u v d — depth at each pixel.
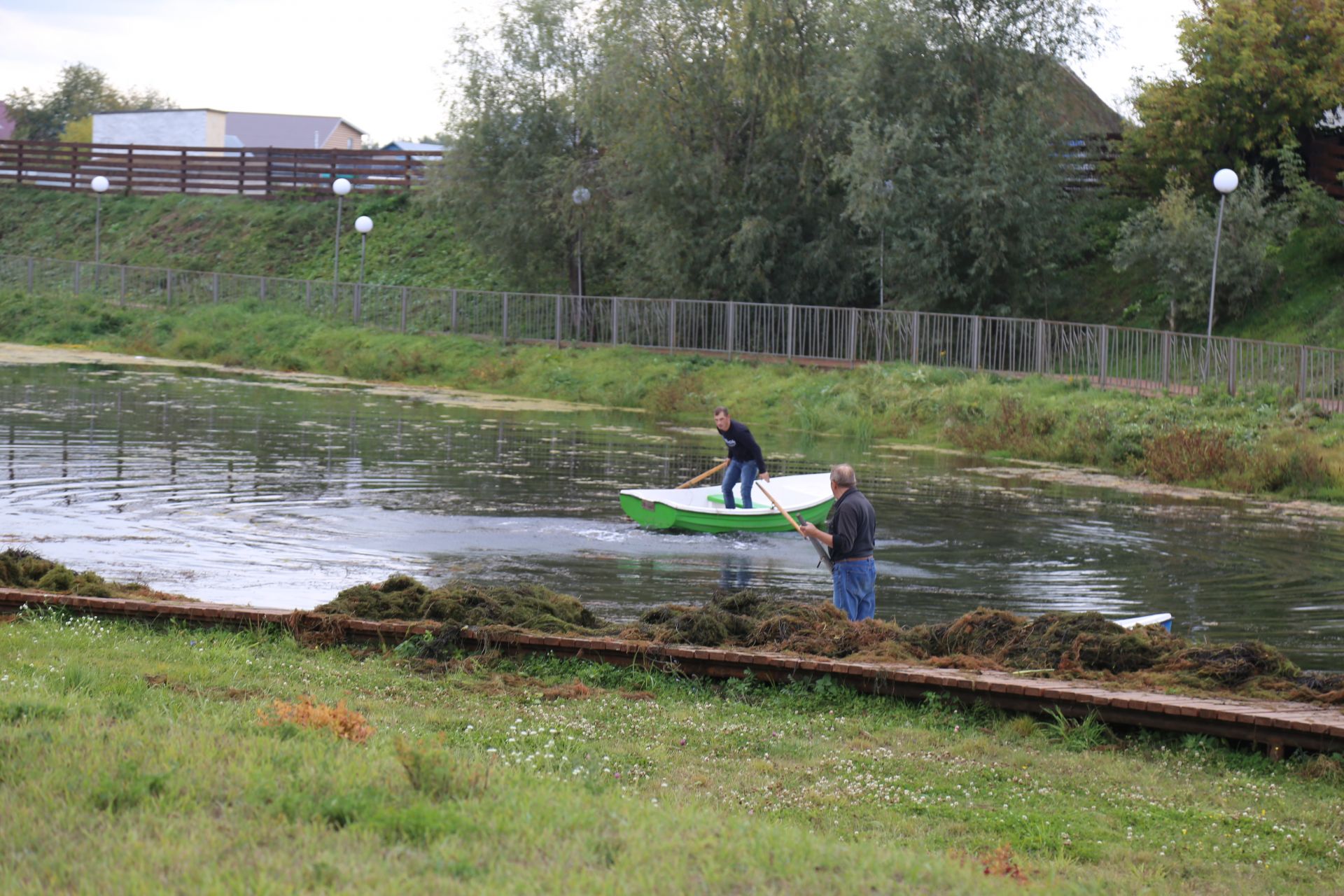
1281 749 7.39
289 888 4.00
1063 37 31.73
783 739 7.44
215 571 12.39
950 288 31.38
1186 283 30.19
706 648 9.11
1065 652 8.74
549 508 16.78
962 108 31.97
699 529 15.50
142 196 55.25
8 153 57.53
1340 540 16.03
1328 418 22.59
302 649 9.30
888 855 4.94
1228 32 31.02
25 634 8.91
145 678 7.93
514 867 4.32
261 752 5.62
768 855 4.73
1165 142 32.72
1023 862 5.43
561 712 7.88
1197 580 13.50
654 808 5.42
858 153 30.41
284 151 52.94
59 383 31.36
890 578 13.30
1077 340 27.89
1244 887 5.39
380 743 6.29
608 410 30.64
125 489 16.92
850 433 27.23
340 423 25.77
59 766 5.16
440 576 12.60
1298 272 30.36
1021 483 20.67
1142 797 6.64
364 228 40.81
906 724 7.96
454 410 29.27
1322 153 32.47
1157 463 21.66
